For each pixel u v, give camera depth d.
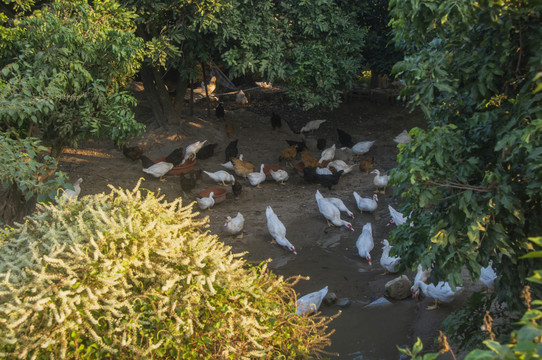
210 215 11.62
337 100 13.38
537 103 3.74
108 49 7.82
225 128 16.56
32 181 6.06
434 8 3.58
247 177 13.55
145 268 3.36
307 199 12.64
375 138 17.08
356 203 12.28
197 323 3.22
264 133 17.25
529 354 1.45
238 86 22.38
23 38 7.21
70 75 7.01
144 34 12.74
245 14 11.91
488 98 4.18
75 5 7.52
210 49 13.23
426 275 7.98
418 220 4.82
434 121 4.66
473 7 3.52
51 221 3.77
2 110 6.07
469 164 4.03
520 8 3.58
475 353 1.51
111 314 3.06
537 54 3.58
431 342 6.59
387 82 21.47
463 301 7.43
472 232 3.67
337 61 12.98
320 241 10.61
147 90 15.53
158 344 2.97
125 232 3.35
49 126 7.90
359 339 7.01
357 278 9.09
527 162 3.79
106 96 8.25
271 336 3.52
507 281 4.30
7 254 3.43
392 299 8.15
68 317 2.94
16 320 2.83
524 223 4.04
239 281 3.50
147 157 13.63
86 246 3.27
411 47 4.55
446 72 3.84
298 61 12.45
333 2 12.97
